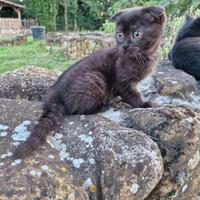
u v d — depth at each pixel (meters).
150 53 0.33
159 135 0.27
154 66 0.34
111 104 0.34
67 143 0.26
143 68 0.33
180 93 0.38
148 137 0.26
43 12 3.08
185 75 0.43
